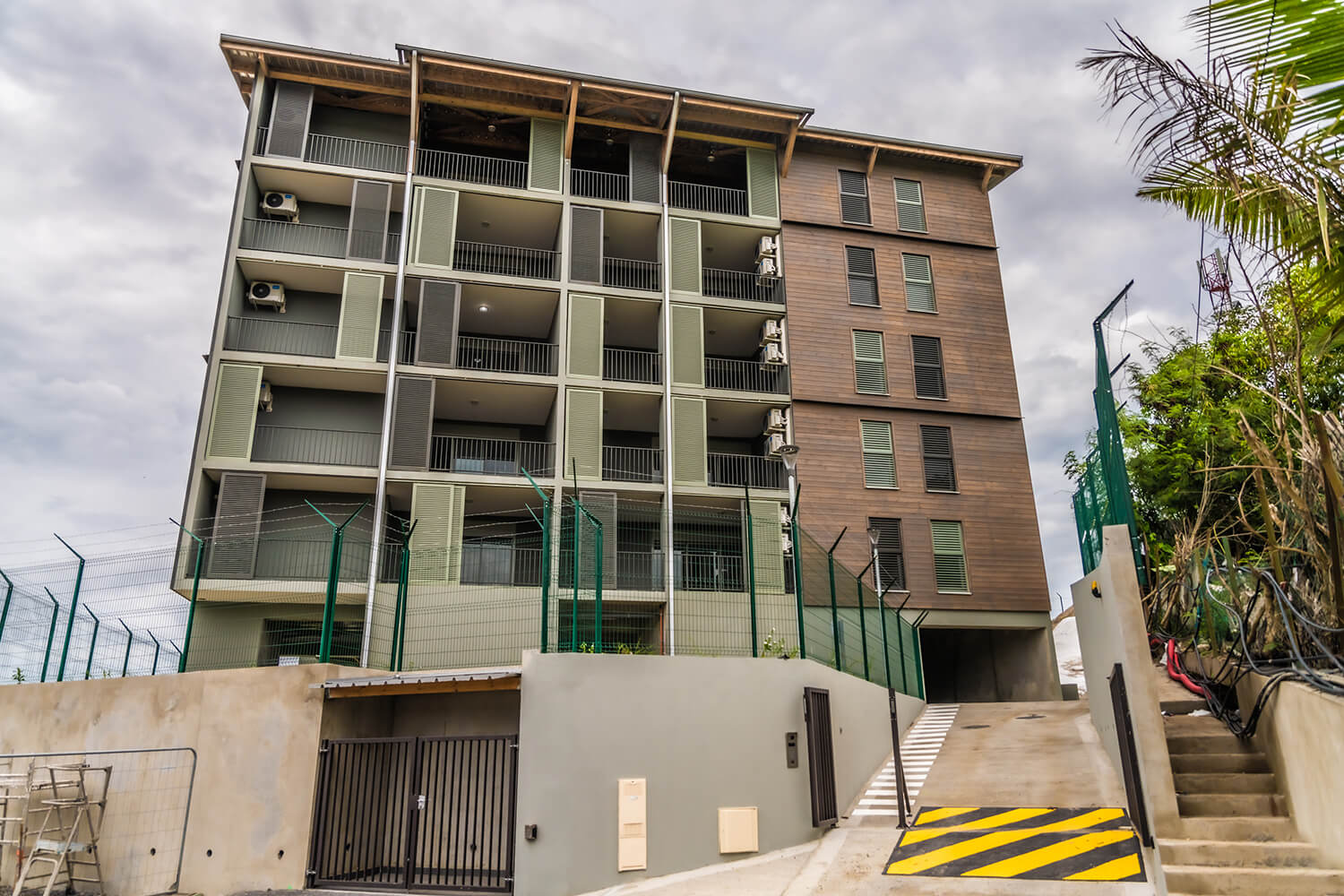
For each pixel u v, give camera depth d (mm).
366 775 10500
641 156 26953
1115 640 8594
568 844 8734
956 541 25281
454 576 17719
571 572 10555
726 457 26312
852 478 25047
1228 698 9141
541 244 27156
